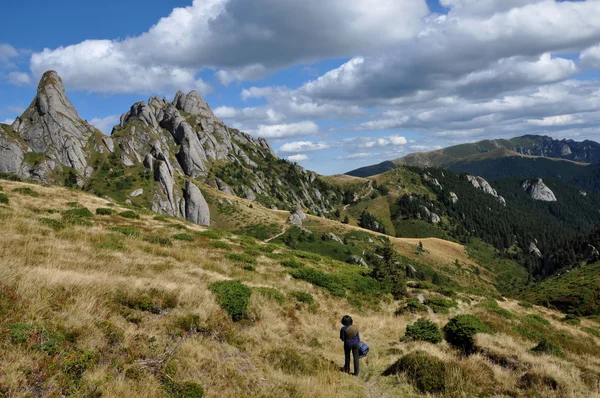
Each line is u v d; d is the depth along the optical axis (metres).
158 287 11.18
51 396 5.82
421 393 9.63
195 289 12.23
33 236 15.98
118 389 6.52
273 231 159.38
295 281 22.38
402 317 20.91
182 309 10.77
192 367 8.25
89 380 6.46
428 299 25.14
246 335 11.45
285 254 31.08
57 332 7.13
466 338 14.47
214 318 11.09
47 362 6.30
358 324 17.92
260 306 14.30
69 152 190.88
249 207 192.38
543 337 19.94
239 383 8.52
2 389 5.48
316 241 152.75
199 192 178.75
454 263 173.88
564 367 11.48
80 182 180.12
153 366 7.69
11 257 11.09
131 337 8.32
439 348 13.80
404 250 171.25
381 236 183.38
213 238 30.73
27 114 199.88
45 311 7.66
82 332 7.56
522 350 13.55
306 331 14.48
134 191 176.25
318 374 10.10
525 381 10.28
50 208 26.45
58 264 11.70
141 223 29.31
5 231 15.62
